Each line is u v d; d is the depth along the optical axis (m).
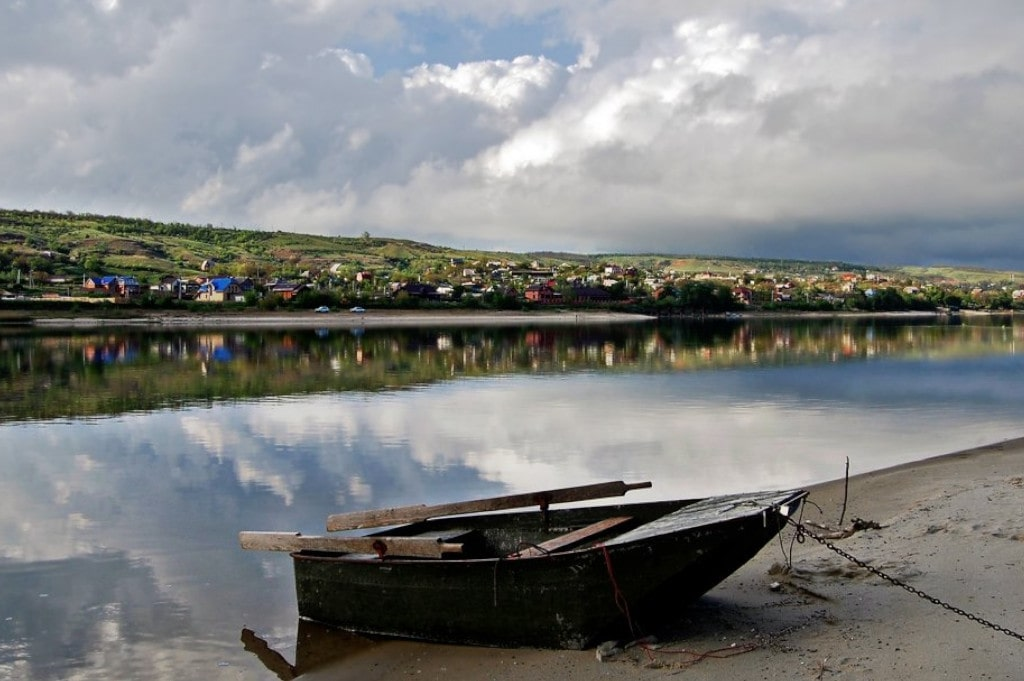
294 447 23.91
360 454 22.80
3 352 64.06
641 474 20.03
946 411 31.62
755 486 18.45
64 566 13.01
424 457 22.36
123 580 12.36
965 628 8.70
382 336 95.00
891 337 92.81
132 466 21.17
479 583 9.46
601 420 29.45
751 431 26.81
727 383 43.00
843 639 8.76
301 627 10.52
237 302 155.25
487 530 11.88
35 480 19.48
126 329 108.75
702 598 10.35
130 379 44.78
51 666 9.43
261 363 56.25
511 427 27.77
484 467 21.03
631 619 9.13
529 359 60.84
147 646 9.99
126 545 14.17
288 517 16.11
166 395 37.59
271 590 11.91
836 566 11.16
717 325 137.00
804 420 29.36
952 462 19.91
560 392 39.06
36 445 24.28
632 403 34.53
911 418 29.78
